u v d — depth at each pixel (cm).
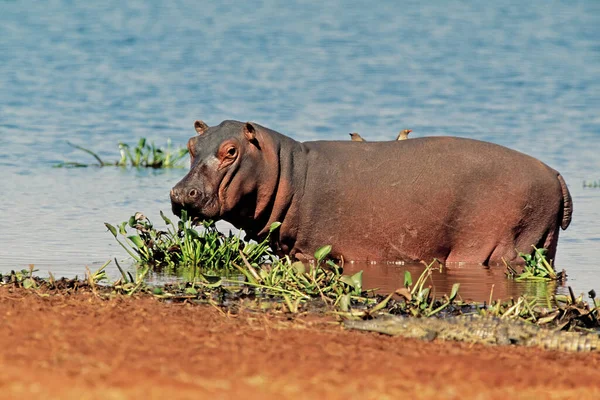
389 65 14000
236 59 14325
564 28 18900
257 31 17725
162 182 7288
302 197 4869
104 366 2858
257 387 2762
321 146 4978
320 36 17175
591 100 11288
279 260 4541
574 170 7812
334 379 2880
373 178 4912
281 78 12669
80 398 2558
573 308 3912
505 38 17325
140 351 3058
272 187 4803
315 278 4319
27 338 3131
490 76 13100
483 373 3022
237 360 3022
